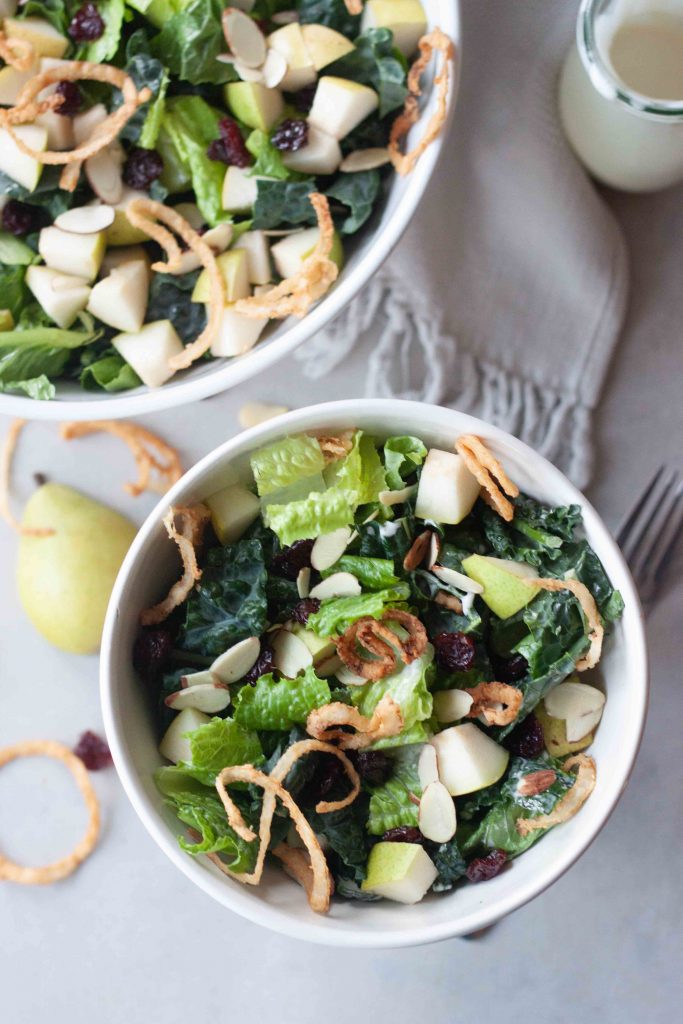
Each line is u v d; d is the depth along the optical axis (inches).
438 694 21.8
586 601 21.2
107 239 23.2
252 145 23.0
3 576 25.8
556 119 25.2
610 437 25.9
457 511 21.6
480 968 25.1
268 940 25.1
